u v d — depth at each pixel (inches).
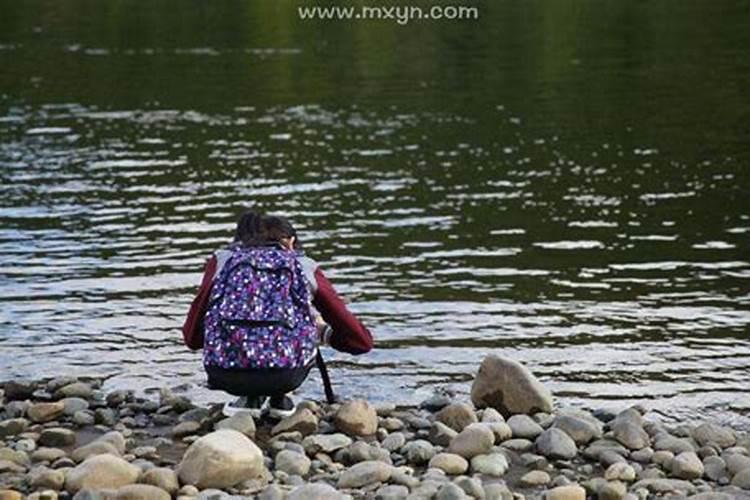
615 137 1282.0
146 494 435.2
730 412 574.6
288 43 2046.0
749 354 654.5
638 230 919.7
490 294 761.6
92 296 753.6
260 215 547.2
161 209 986.1
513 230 919.0
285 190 1050.1
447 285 780.0
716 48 1915.6
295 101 1509.6
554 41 2027.6
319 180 1087.0
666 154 1196.5
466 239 892.0
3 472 468.4
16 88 1608.0
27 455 486.9
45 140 1273.4
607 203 1003.3
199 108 1464.1
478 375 558.9
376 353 649.0
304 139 1273.4
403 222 941.2
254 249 535.5
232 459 454.9
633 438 503.8
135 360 636.7
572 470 482.9
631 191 1045.8
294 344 523.8
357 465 465.4
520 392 550.3
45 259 839.1
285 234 544.4
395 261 835.4
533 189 1053.8
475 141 1262.3
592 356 649.6
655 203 1002.7
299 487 432.8
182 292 764.6
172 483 448.8
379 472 460.1
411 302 742.5
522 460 491.8
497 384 553.0
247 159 1176.8
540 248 870.4
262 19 2319.1
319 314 555.5
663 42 1994.3
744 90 1556.3
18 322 698.2
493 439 500.4
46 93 1569.9
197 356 643.5
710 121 1364.4
